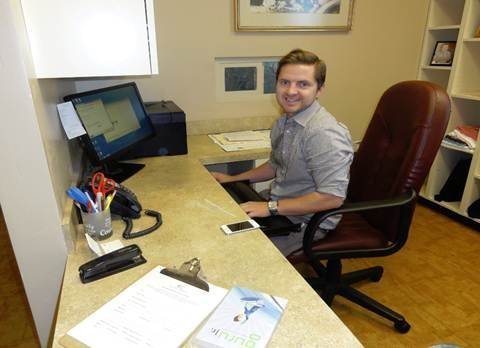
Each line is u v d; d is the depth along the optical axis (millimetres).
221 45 2268
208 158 1862
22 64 816
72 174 1314
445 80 2855
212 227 1084
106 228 1021
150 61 1045
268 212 1354
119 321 699
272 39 2357
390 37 2633
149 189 1396
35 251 954
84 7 945
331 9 2391
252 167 2025
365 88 2709
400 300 1826
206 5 2158
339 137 1318
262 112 2521
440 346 1063
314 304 746
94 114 1407
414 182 1348
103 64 1005
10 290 1970
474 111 2678
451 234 2441
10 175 876
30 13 907
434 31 2682
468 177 2500
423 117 1327
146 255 935
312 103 1406
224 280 829
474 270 2066
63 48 956
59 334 679
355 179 1673
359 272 1905
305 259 1408
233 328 672
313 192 1363
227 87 2396
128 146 1601
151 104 2061
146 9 998
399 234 1399
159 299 755
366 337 1599
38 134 871
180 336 662
